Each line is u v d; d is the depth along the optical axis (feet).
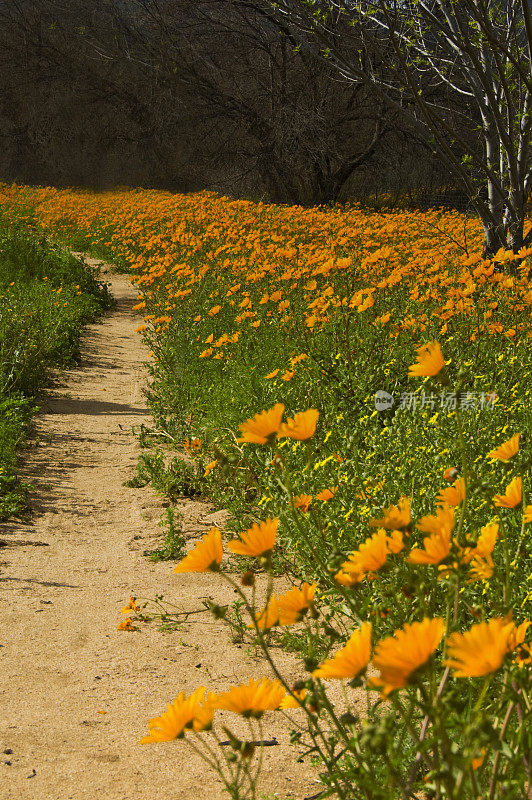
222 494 16.53
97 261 70.69
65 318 37.45
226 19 117.91
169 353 29.94
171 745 8.24
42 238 58.85
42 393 28.17
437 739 3.76
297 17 34.32
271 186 121.39
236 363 24.48
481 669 3.07
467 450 11.50
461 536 5.09
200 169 135.74
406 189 120.67
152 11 121.19
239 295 33.65
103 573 13.62
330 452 13.75
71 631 11.19
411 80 32.71
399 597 6.35
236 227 59.00
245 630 11.03
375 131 114.52
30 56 142.31
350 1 34.09
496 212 36.27
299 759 7.64
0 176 150.71
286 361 22.47
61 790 7.37
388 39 34.35
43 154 148.56
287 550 12.57
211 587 12.85
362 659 3.61
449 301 19.74
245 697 4.43
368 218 64.08
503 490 10.02
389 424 15.81
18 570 13.58
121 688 9.49
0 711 8.89
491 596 7.36
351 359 19.53
